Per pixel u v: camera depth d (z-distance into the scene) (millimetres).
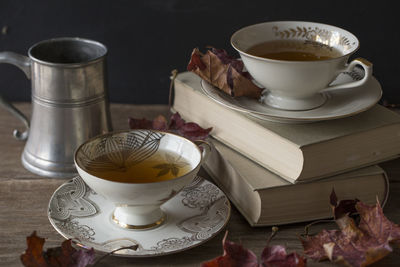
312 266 752
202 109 892
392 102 1046
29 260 724
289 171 785
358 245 754
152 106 1059
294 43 858
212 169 871
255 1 1009
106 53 878
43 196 840
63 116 859
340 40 836
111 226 773
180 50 1045
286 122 802
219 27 1027
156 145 807
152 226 771
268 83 807
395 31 1008
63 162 869
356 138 792
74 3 1026
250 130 816
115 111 1032
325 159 782
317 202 799
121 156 796
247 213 802
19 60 869
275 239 782
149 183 731
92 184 746
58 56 914
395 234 749
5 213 811
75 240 748
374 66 1029
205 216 789
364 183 808
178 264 750
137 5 1023
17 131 933
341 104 827
